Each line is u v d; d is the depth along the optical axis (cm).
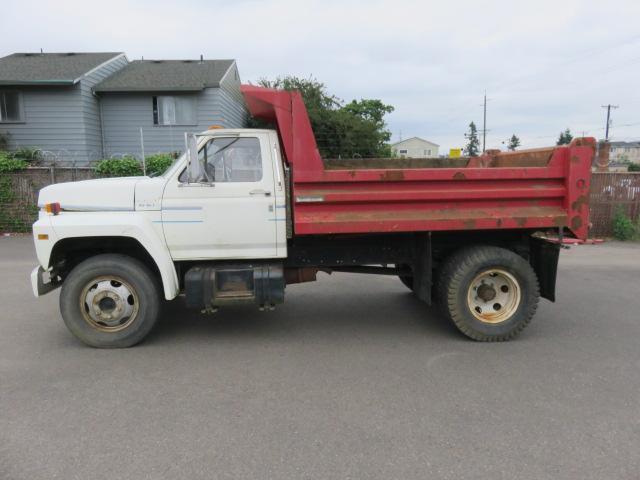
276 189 499
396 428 339
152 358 468
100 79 1900
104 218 479
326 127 2462
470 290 516
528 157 573
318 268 571
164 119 1908
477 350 493
